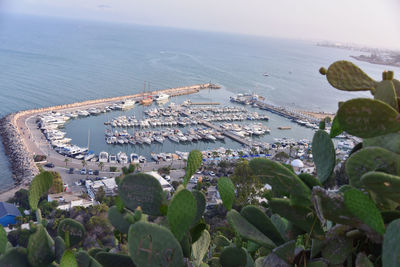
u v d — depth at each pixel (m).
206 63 197.50
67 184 47.53
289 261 1.75
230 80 151.88
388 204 1.59
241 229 1.90
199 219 2.05
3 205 32.50
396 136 1.56
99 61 172.25
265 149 62.69
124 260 2.01
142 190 1.76
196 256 2.24
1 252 1.82
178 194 1.60
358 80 1.81
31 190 1.90
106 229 11.40
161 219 2.10
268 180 1.77
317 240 1.75
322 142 1.87
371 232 1.50
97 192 39.06
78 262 1.90
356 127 1.53
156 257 1.55
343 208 1.51
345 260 1.81
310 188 1.78
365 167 1.61
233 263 2.03
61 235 1.99
